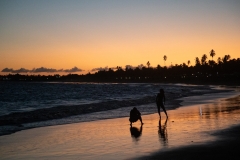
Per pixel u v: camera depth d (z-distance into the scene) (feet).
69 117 69.10
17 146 37.83
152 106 93.30
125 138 41.29
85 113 77.00
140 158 29.63
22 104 127.03
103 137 42.73
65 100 146.51
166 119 60.39
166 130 46.24
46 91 289.53
